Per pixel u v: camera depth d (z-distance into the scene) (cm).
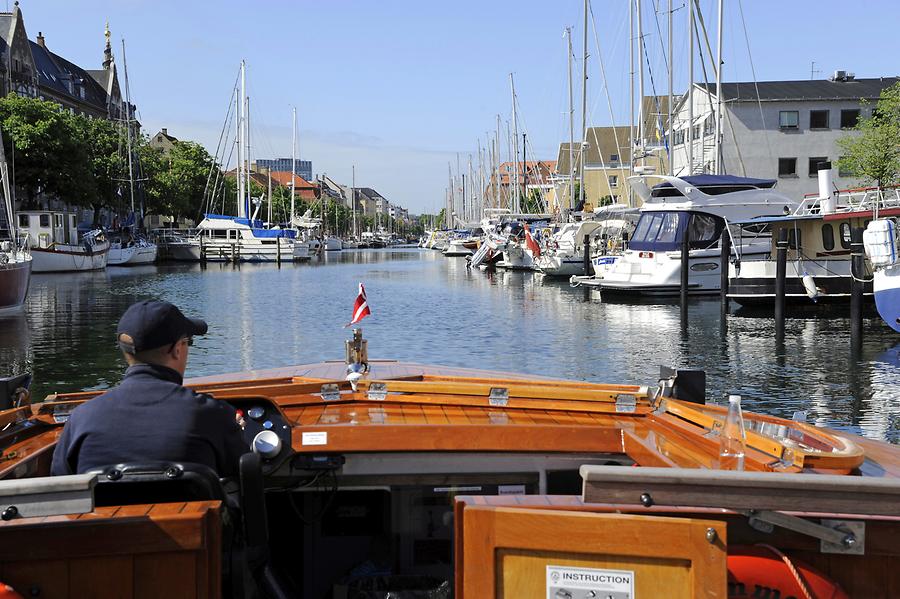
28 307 2728
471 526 214
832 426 1046
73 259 4781
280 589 334
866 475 288
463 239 8850
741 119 4719
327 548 375
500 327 2155
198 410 277
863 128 3638
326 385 425
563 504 221
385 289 3628
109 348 1783
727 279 2281
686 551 204
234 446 288
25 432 354
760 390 1280
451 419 386
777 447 291
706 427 346
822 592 215
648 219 2888
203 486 255
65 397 404
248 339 1939
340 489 368
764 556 216
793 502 210
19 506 208
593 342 1853
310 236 8506
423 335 2000
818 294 2311
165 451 269
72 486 208
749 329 2033
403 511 369
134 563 217
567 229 4119
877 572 218
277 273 5091
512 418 390
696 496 209
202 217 7794
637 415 397
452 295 3262
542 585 212
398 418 388
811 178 4738
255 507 266
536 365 1556
